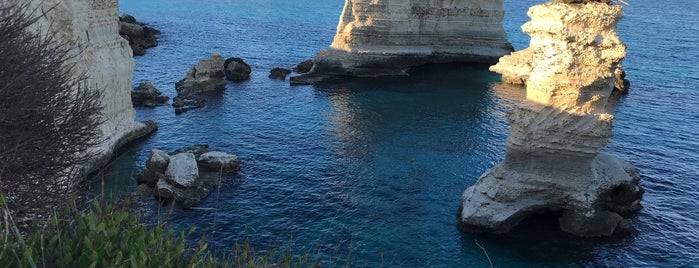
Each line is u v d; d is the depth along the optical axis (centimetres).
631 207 3212
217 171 3619
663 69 7350
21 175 1279
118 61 4169
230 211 3083
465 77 7206
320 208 3192
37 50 1493
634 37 9950
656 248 2836
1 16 1524
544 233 2994
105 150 3694
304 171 3759
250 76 6738
